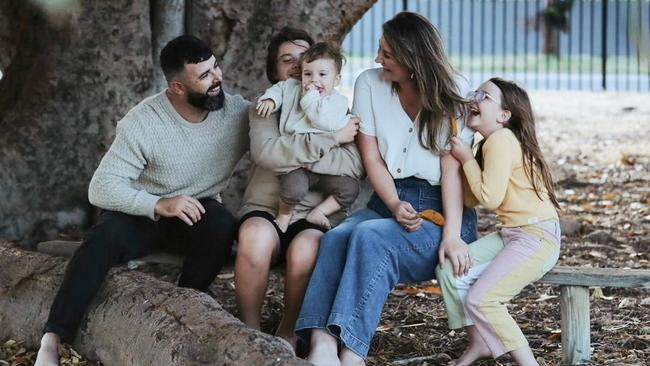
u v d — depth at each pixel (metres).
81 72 8.03
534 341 6.19
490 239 5.52
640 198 10.70
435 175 5.62
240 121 6.00
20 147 8.01
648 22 27.28
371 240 5.38
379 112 5.68
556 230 5.47
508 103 5.46
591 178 11.80
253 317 5.66
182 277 5.85
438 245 5.51
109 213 5.85
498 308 5.32
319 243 5.60
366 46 29.12
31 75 8.16
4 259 6.45
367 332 5.29
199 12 8.07
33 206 8.02
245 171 8.07
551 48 27.94
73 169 8.09
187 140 5.86
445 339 6.24
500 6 29.83
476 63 26.17
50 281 6.09
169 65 5.70
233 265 6.05
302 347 5.75
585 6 28.69
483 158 5.48
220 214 5.81
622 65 25.77
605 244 8.83
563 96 19.31
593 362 5.75
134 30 8.03
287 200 5.64
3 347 6.03
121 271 5.87
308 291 5.42
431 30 5.57
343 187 5.72
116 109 8.06
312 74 5.59
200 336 5.02
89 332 5.67
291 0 8.05
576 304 5.57
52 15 8.01
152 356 5.17
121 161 5.77
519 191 5.45
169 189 5.93
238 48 8.09
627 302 6.99
